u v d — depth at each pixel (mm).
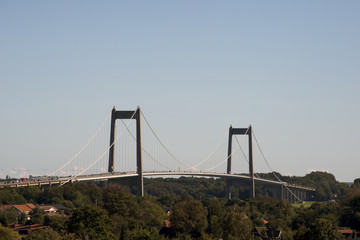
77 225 178125
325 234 176125
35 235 169000
